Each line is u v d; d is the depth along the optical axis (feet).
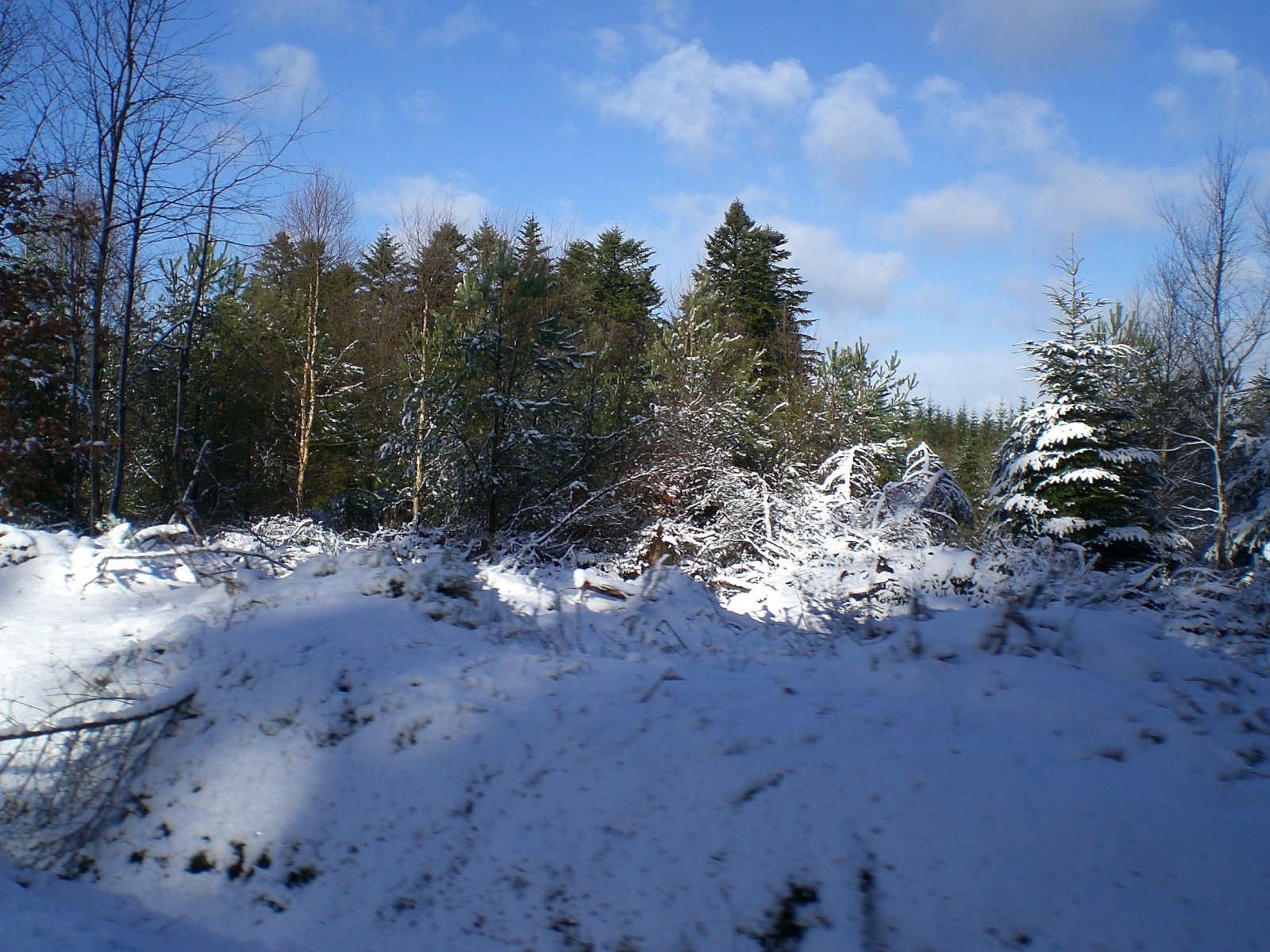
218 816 15.06
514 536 56.95
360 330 98.48
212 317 80.84
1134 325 97.76
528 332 60.64
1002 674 14.67
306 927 13.35
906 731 13.10
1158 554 70.23
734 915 11.42
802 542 43.47
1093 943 9.87
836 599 27.14
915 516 44.86
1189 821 10.68
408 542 39.52
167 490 83.76
